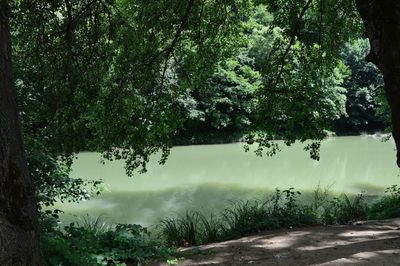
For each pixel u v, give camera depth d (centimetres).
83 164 2341
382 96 1425
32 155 695
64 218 1196
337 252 570
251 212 895
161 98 924
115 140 894
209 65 979
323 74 1094
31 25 744
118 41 845
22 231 207
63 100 770
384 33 404
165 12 896
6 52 215
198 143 3772
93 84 811
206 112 3681
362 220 949
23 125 738
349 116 4791
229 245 650
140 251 577
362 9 423
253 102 1112
